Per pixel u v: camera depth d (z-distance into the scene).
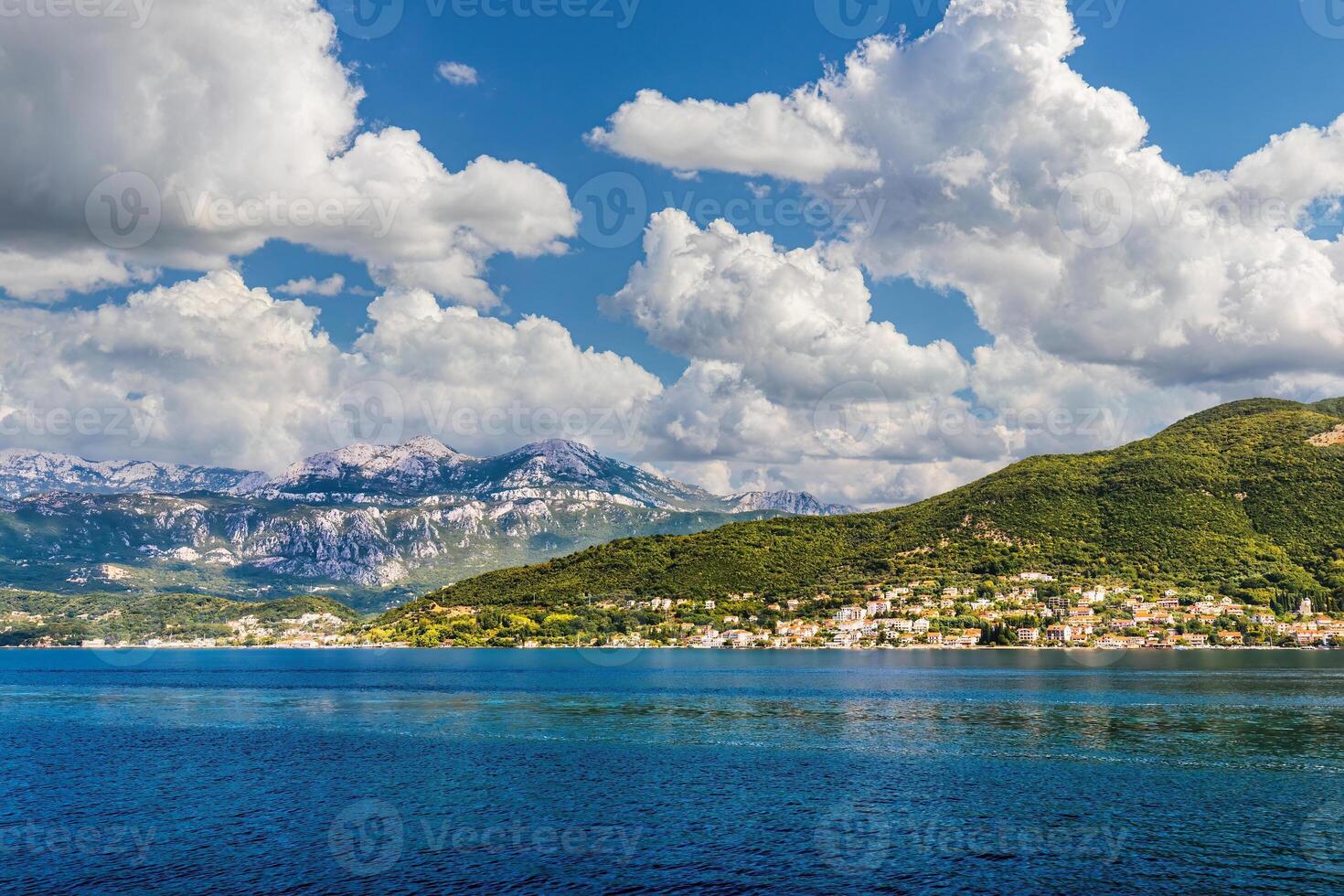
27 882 73.62
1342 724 141.12
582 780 106.56
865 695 193.12
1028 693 191.25
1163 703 169.88
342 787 104.12
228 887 72.38
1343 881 71.69
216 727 155.00
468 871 75.44
